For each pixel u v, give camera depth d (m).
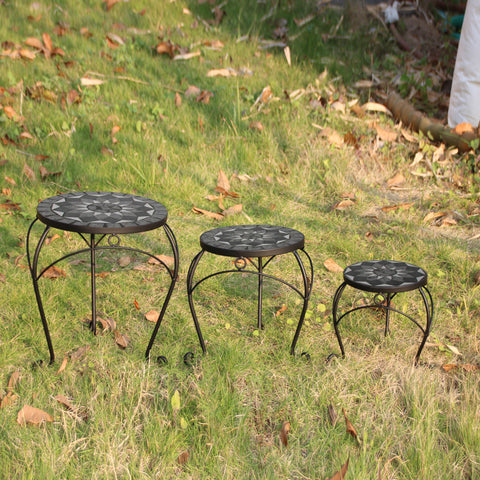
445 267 4.70
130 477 2.63
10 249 4.64
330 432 2.96
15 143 6.11
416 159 6.39
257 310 4.09
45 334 3.43
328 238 5.20
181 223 5.36
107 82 7.30
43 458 2.67
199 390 3.11
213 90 7.49
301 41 8.92
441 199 5.91
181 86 7.52
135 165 6.12
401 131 6.82
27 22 8.42
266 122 7.04
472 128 6.33
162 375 3.31
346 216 5.64
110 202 3.41
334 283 4.48
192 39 8.76
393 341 3.73
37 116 6.50
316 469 2.77
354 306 4.16
